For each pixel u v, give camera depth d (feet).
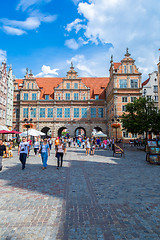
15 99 162.81
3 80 126.11
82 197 19.61
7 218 14.58
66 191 21.67
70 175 30.66
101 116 159.22
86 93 159.84
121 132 126.52
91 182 25.95
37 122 155.74
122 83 132.57
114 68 139.03
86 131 156.04
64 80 160.45
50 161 48.85
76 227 13.19
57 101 158.61
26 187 23.36
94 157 58.18
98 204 17.62
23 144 36.83
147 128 80.89
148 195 20.26
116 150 58.34
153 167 38.93
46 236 12.02
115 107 128.77
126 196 19.93
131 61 134.72
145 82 155.53
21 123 157.07
